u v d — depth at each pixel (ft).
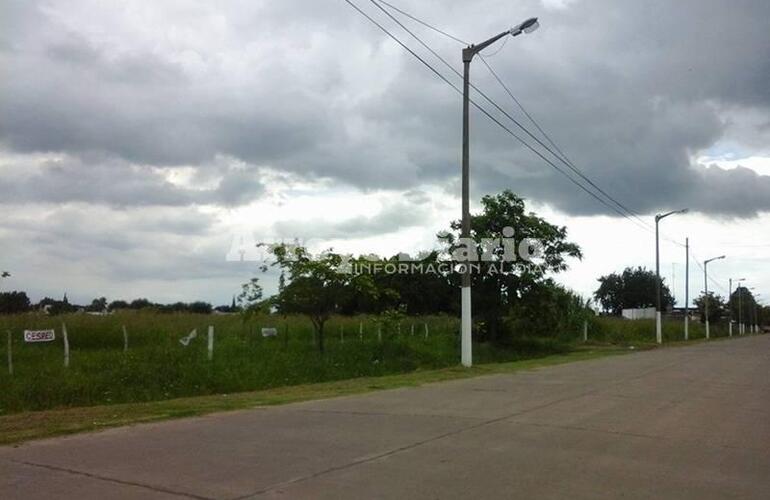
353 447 30.14
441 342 103.30
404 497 22.61
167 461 27.30
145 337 81.87
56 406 49.01
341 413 40.19
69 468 26.02
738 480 25.57
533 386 56.39
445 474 25.59
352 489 23.44
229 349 73.10
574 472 26.17
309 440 31.71
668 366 81.30
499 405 44.04
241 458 27.89
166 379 57.57
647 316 309.22
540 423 36.88
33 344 71.46
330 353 79.36
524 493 23.25
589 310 174.70
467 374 68.39
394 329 96.07
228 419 37.81
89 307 129.39
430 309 133.08
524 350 117.50
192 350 68.90
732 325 373.61
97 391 52.47
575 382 60.08
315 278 77.97
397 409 42.01
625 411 41.93
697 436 33.96
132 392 53.72
